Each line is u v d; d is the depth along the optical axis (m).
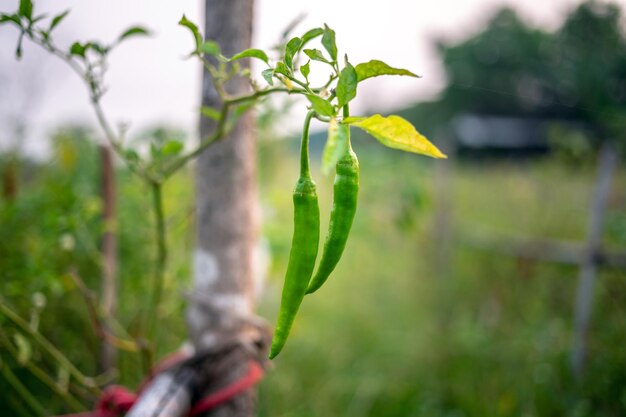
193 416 0.49
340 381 1.10
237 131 0.49
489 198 2.02
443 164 1.73
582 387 1.05
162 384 0.47
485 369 1.14
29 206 0.79
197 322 0.51
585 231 1.61
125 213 0.87
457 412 1.04
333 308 1.46
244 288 0.51
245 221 0.50
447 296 1.50
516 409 1.02
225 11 0.46
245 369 0.50
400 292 1.60
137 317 0.87
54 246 0.72
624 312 1.16
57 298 0.75
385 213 1.44
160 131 0.79
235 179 0.49
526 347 1.14
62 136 0.95
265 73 0.33
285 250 0.97
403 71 0.32
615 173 1.48
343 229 0.35
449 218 1.70
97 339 0.77
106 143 0.73
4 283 0.68
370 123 0.31
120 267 0.84
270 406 0.98
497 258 1.58
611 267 1.16
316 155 2.04
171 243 0.84
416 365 1.20
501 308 1.39
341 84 0.31
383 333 1.33
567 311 1.36
